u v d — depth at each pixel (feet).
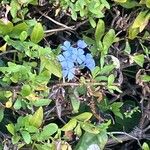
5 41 1.96
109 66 2.04
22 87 1.86
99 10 2.00
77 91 2.03
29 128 1.93
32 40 1.93
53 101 2.10
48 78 1.91
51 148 1.98
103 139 2.14
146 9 2.09
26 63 1.92
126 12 2.14
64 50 1.99
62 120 2.10
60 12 2.02
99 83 2.03
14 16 1.92
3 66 1.99
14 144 1.97
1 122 2.09
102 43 2.08
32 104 1.93
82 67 2.01
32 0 1.94
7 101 1.92
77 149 2.12
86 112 2.09
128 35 2.13
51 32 2.08
